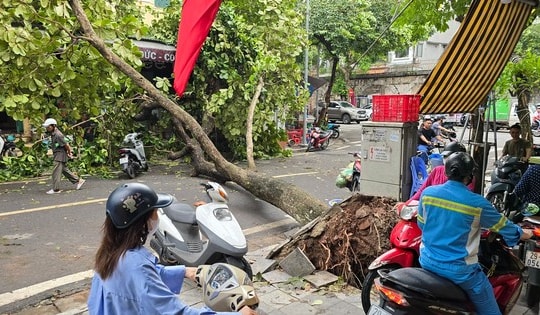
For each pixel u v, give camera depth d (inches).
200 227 170.9
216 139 524.4
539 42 991.6
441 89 277.4
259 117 468.8
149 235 72.4
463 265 108.1
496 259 131.5
